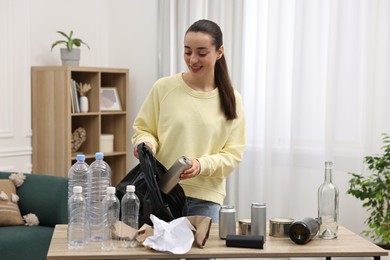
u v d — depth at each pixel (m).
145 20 5.60
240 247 2.39
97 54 5.71
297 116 4.80
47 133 5.01
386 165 3.92
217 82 2.91
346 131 4.61
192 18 5.23
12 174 4.19
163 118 2.88
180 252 2.29
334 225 2.55
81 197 2.36
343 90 4.61
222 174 2.87
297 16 4.76
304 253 2.33
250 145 5.09
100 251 2.30
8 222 3.96
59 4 5.30
